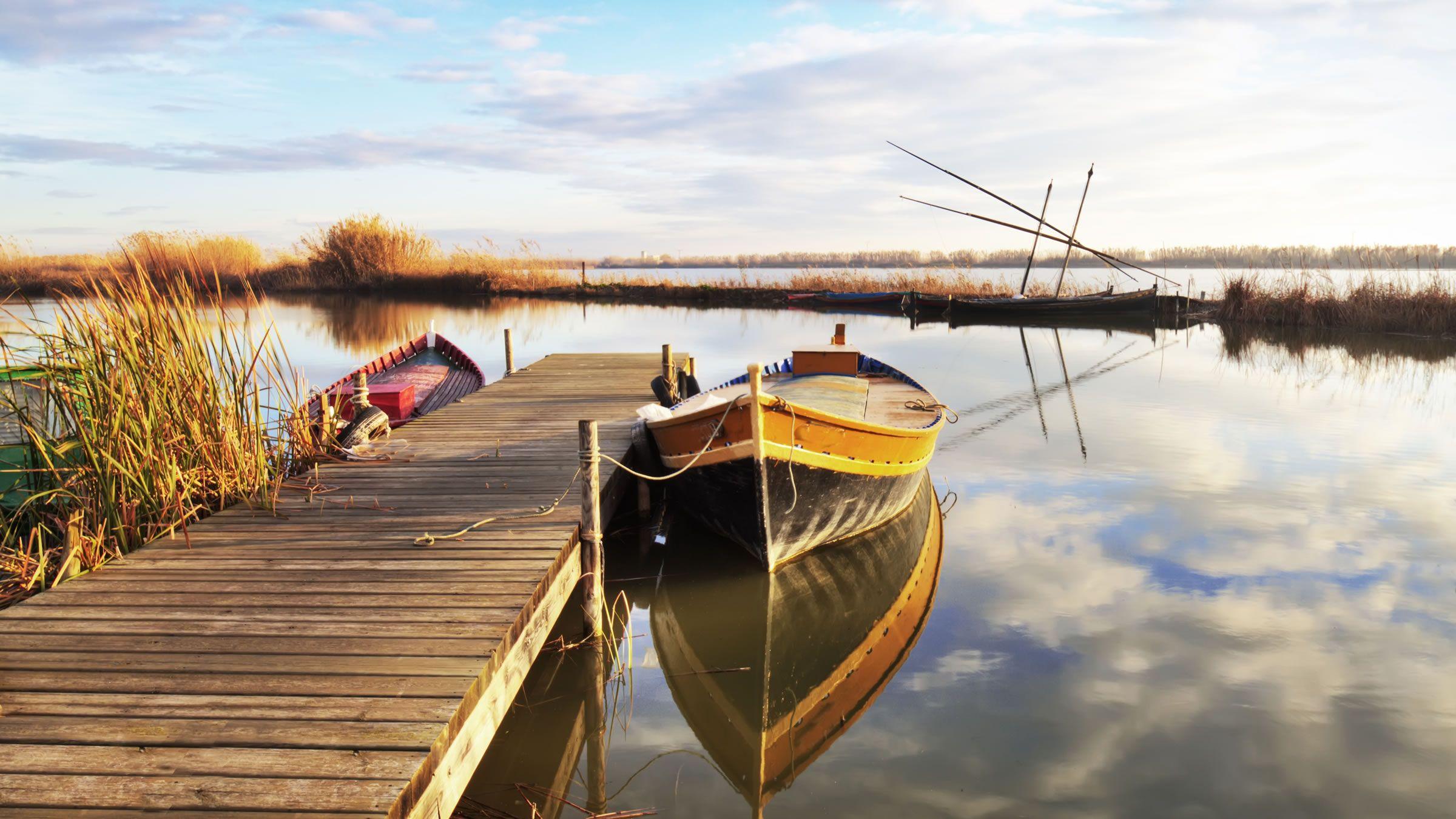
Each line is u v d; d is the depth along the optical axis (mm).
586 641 5797
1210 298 33812
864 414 9133
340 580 4898
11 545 5699
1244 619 6176
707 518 7805
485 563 5191
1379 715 4891
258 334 24594
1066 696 5172
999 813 4098
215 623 4281
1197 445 11875
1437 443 11844
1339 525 8242
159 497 5871
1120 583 6887
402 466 7797
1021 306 31531
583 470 5652
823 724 5000
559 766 4672
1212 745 4621
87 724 3322
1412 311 24516
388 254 43594
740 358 21203
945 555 7582
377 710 3438
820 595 7023
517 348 22953
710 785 4473
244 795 2908
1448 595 6555
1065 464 10922
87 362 5875
